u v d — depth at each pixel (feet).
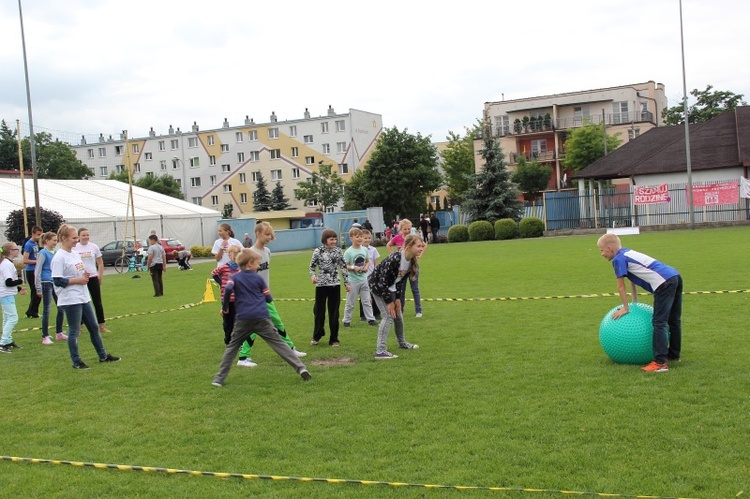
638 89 215.31
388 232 134.62
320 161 242.58
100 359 28.76
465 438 16.69
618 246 22.91
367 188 179.52
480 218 138.92
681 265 52.60
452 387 21.43
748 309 32.24
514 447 15.90
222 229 31.30
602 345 23.27
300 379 23.82
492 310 36.96
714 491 13.16
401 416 18.75
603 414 17.80
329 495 13.94
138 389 23.63
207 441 17.75
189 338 33.86
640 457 14.89
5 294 32.53
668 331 22.54
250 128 251.60
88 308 28.14
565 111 206.69
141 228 128.67
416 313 36.50
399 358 26.25
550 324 31.42
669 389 19.62
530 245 95.35
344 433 17.65
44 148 246.47
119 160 279.08
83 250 36.19
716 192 115.34
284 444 17.11
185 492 14.53
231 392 22.52
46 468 16.42
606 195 127.24
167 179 242.78
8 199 121.19
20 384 25.34
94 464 16.31
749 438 15.61
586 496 13.23
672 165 119.34
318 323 30.04
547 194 132.46
